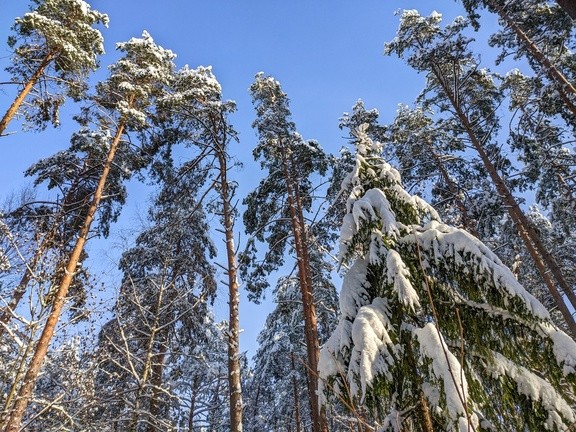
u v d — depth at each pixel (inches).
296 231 555.5
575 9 199.0
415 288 154.7
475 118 645.3
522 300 132.4
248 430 956.6
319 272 652.1
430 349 129.5
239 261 601.0
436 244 155.9
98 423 408.2
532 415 128.0
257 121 648.4
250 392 1034.7
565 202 658.8
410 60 629.0
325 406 142.7
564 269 681.0
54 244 412.8
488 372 140.6
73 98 533.6
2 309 362.6
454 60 613.6
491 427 125.5
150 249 610.9
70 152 665.0
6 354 399.9
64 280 395.2
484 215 574.2
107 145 632.4
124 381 501.4
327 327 707.4
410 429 132.7
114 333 502.3
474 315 146.9
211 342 757.3
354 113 691.4
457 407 116.4
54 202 584.7
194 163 572.1
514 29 588.1
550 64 551.2
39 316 361.1
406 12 649.0
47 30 456.4
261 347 950.4
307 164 647.1
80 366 425.4
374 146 208.7
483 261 141.5
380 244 160.1
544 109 578.2
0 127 422.9
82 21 508.4
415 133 652.7
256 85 679.7
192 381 727.7
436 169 675.4
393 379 134.6
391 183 186.7
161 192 634.8
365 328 137.3
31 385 338.6
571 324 464.4
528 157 609.9
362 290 162.2
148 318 529.7
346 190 197.6
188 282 626.8
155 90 591.8
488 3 619.5
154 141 618.5
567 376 125.7
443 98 673.6
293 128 655.8
